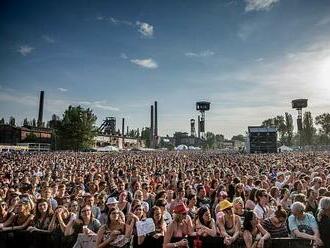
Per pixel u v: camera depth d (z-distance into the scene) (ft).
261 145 207.51
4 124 308.40
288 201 28.66
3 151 185.47
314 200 25.99
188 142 497.05
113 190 34.12
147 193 33.58
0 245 20.94
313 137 395.14
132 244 19.85
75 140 268.41
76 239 20.35
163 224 21.16
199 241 19.12
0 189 35.06
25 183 40.24
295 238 19.10
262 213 24.98
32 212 23.09
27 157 124.67
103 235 19.72
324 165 65.98
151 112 460.96
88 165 88.43
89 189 38.60
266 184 37.11
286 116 425.28
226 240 19.24
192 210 27.78
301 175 41.52
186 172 57.36
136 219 20.40
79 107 274.57
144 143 518.78
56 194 33.19
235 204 23.88
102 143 382.22
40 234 20.93
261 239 18.92
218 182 40.11
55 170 70.49
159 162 100.42
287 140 422.00
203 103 403.54
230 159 117.80
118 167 74.28
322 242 18.86
